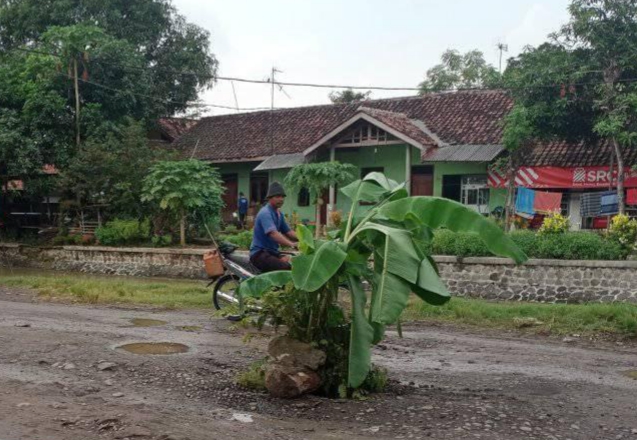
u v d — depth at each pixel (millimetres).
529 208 18859
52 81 23734
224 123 29766
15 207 26844
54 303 11758
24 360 7023
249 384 6137
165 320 10039
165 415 5215
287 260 8484
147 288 13844
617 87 17375
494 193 20844
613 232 14430
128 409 5348
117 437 4676
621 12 17125
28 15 27391
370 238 5855
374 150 23328
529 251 14555
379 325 5875
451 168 21641
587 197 18359
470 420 5246
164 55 28781
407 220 5996
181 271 19438
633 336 9617
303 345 5953
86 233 22547
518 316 10750
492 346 8828
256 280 5965
